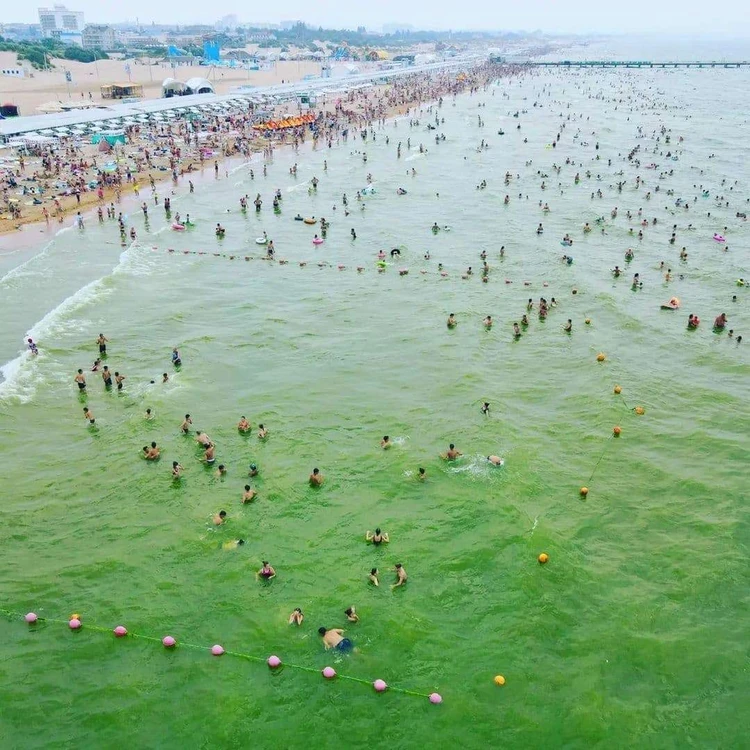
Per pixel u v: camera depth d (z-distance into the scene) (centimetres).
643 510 2655
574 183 7975
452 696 1881
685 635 2091
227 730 1783
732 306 4647
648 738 1775
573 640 2075
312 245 5797
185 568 2325
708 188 7706
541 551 2412
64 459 2894
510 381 3647
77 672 1939
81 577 2275
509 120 13050
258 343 4031
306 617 2130
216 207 6831
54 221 6106
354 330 4238
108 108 11131
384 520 2569
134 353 3834
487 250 5706
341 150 9950
